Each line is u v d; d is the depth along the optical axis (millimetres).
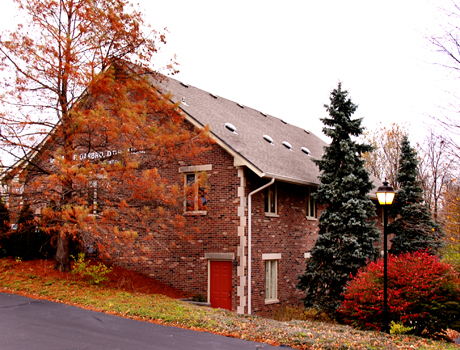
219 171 17469
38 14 14578
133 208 14008
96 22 14578
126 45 15703
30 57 14023
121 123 13836
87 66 14664
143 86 15016
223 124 19875
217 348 9039
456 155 11977
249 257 16703
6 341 8859
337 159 18562
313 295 17844
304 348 9602
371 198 24703
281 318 16234
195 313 12195
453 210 16359
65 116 14766
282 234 19125
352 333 12086
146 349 8711
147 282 17672
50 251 18125
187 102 20188
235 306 16438
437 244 21828
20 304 12078
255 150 18781
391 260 14492
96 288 14688
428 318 12898
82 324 10414
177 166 18469
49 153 14750
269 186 18594
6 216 17062
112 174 13602
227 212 17078
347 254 17203
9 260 17172
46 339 9102
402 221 23906
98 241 14609
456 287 13156
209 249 17297
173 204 14188
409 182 24500
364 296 13492
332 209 18312
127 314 11602
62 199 14328
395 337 11609
